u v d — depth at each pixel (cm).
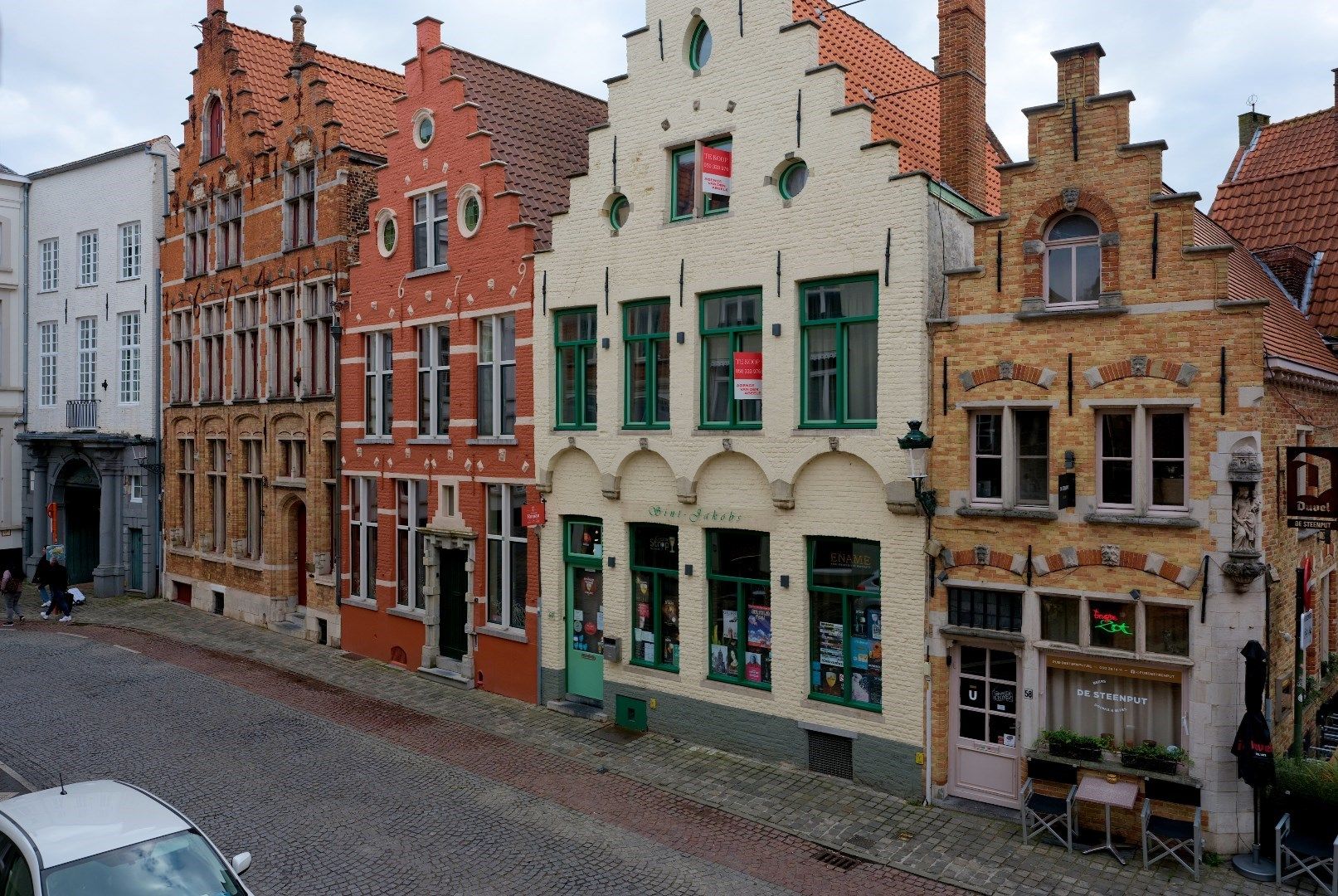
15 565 3456
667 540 1630
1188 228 1138
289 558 2494
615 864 1154
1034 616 1231
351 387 2197
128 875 814
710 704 1545
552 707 1756
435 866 1149
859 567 1404
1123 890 1060
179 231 2875
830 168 1392
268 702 1833
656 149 1599
